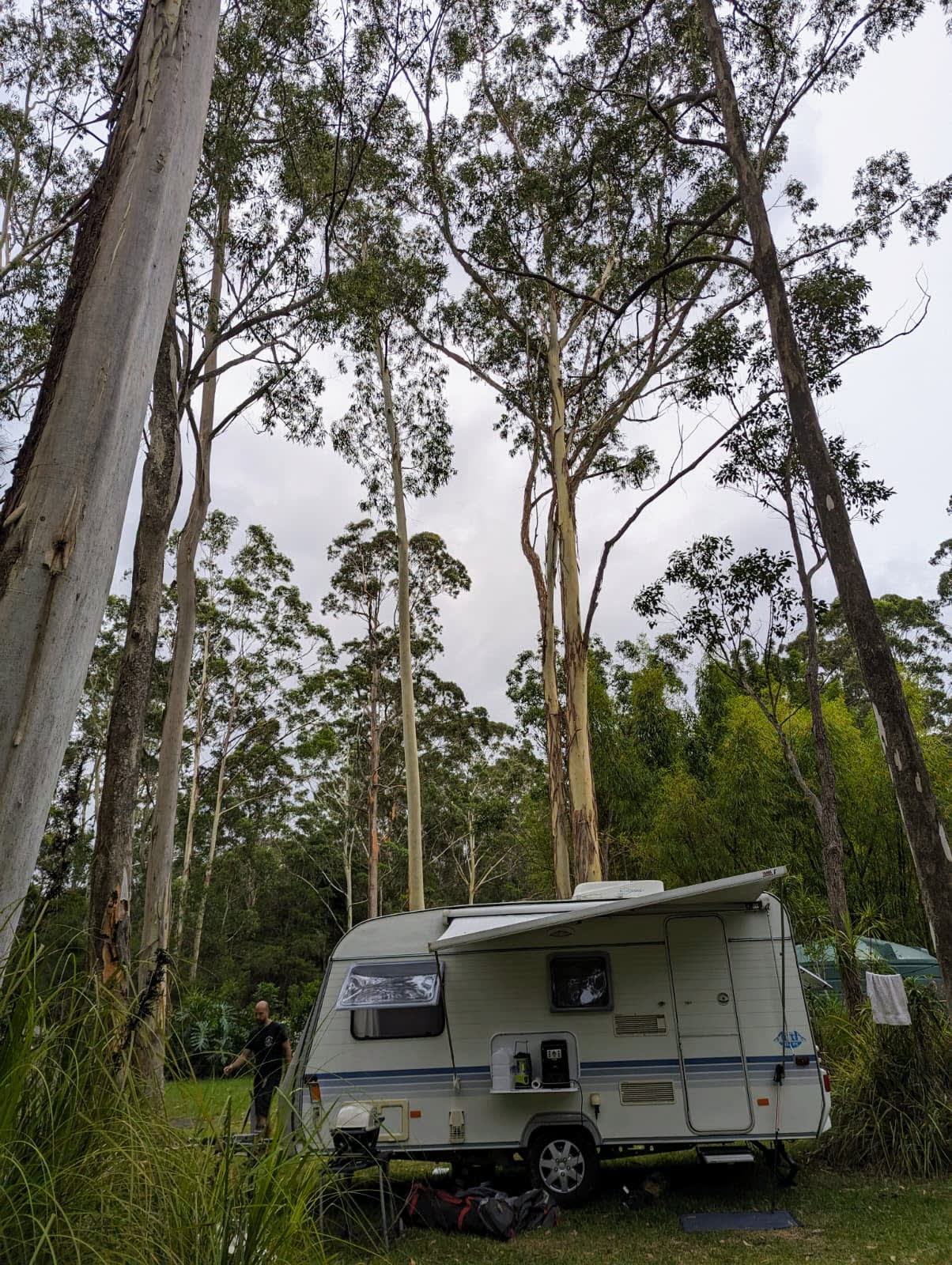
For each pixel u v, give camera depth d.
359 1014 6.90
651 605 11.85
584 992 6.84
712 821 15.13
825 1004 9.16
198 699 26.20
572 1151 6.59
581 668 14.76
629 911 7.04
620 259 16.41
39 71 12.76
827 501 5.52
